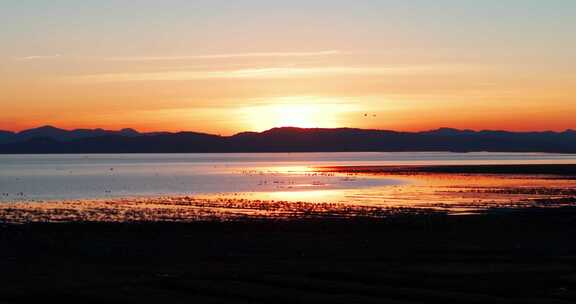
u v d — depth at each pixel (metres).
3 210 73.56
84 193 98.94
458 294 32.22
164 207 75.75
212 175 155.62
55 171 182.50
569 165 181.50
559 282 35.09
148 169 195.62
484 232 55.09
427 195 90.50
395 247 47.59
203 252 46.59
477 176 135.88
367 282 35.50
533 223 60.38
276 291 32.97
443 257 43.09
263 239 52.31
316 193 96.31
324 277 36.78
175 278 36.38
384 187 107.56
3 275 38.22
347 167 193.00
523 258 42.50
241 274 37.44
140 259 44.09
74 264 42.19
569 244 48.41
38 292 33.31
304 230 57.06
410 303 30.67
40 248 48.97
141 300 31.41
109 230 57.59
